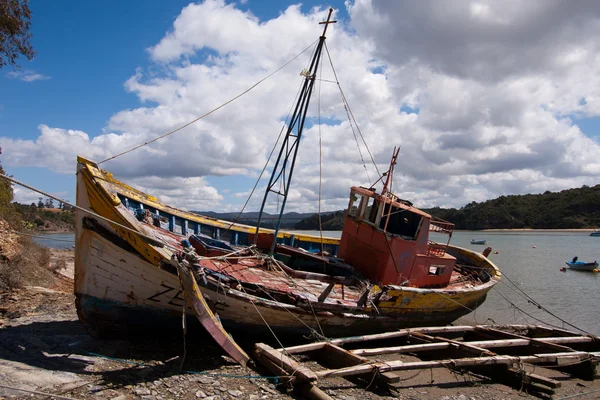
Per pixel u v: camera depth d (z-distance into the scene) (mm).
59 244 38406
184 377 7285
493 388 8500
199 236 11211
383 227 12250
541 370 10391
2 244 14195
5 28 14867
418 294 11039
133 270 8047
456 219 117250
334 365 8578
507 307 19172
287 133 11055
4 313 10422
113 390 6523
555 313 17953
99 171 8148
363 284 11156
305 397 6926
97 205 7961
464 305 13133
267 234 12758
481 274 16297
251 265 10719
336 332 10078
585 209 106125
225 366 8016
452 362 8242
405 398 7578
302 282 10453
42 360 7391
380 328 10953
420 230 12078
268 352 7848
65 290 14047
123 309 8359
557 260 40000
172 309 8500
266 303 8562
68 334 8992
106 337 8719
